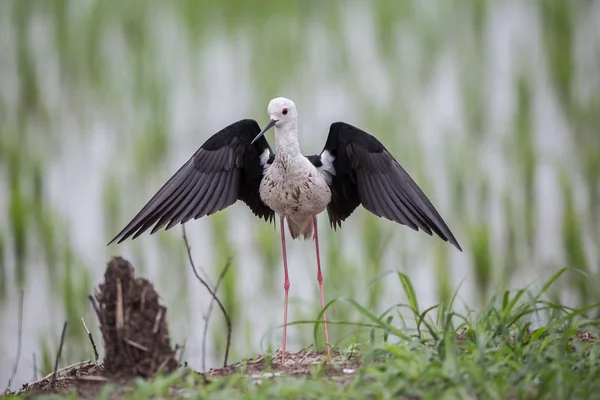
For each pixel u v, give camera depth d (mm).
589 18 25219
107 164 16953
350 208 9750
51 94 20641
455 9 25734
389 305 12664
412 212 9047
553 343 8180
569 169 16906
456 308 12633
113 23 24516
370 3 26750
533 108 19922
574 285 13102
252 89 20625
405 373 6980
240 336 12031
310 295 13156
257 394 6801
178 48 22750
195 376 7539
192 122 19172
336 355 8797
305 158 9383
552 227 14969
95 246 14414
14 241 13977
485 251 13328
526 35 24250
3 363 11414
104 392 6977
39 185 15359
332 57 22312
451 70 22031
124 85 20938
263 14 25156
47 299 12992
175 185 9055
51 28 24562
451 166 16297
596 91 20406
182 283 13273
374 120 18656
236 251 13633
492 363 7613
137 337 7469
